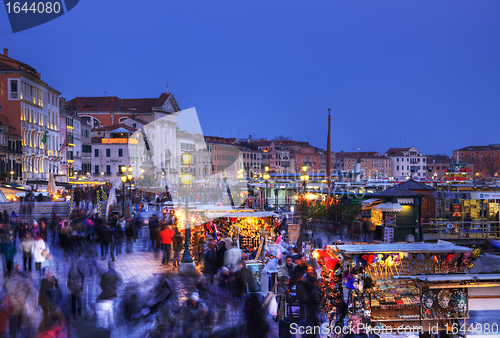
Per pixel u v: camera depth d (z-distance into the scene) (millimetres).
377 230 28250
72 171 99438
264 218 21812
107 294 14086
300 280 12555
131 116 132625
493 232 29375
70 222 29453
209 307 12773
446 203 33688
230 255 17094
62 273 20672
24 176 73875
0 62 73500
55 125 89500
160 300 13195
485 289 11844
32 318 13523
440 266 12305
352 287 11656
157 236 28453
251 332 11508
